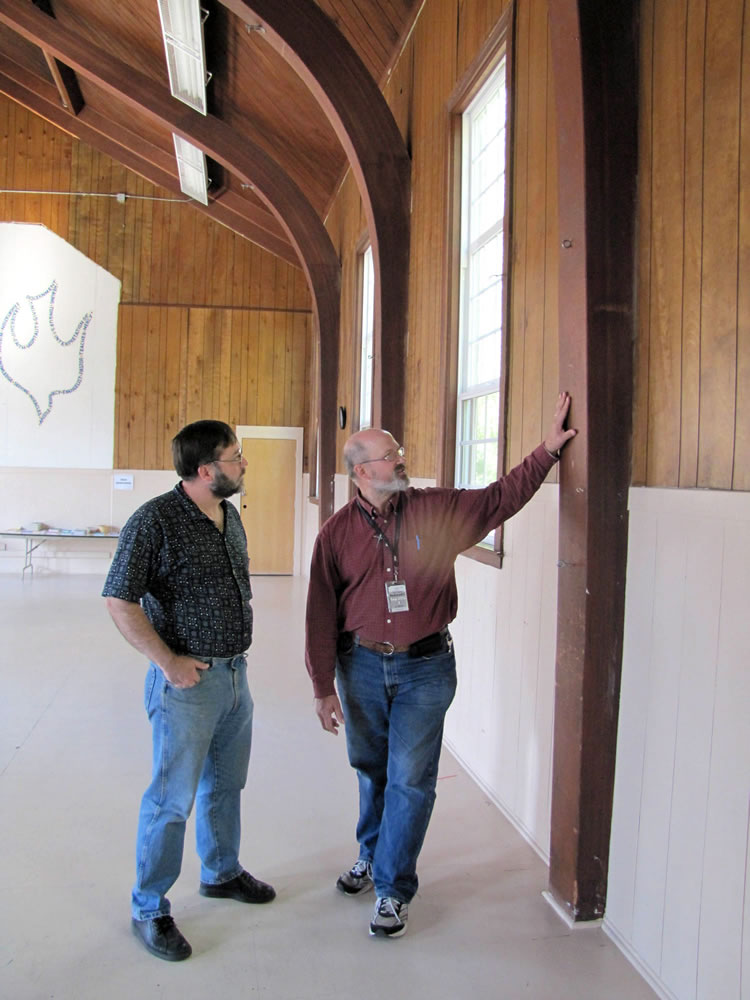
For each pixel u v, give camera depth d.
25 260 9.88
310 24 4.51
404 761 2.26
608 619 2.27
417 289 4.63
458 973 2.11
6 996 1.97
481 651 3.46
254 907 2.41
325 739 4.06
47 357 9.96
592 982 2.07
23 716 4.28
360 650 2.32
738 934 1.73
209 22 6.24
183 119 6.92
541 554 2.80
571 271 2.28
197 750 2.12
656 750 2.08
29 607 7.64
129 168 9.88
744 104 1.77
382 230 4.79
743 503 1.75
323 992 2.02
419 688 2.27
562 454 2.37
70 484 10.03
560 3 2.22
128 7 6.78
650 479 2.15
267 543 10.48
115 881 2.55
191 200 9.98
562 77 2.27
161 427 10.15
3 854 2.72
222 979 2.06
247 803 3.21
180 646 2.09
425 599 2.27
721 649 1.82
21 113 9.84
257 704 4.66
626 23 2.20
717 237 1.87
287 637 6.66
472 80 3.64
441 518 2.29
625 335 2.23
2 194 9.84
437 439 4.10
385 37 5.22
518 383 3.06
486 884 2.58
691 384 1.97
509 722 3.10
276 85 6.75
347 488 7.05
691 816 1.92
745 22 1.77
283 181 7.47
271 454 10.39
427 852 2.80
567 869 2.36
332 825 3.02
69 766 3.56
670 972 1.98
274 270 10.27
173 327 10.14
